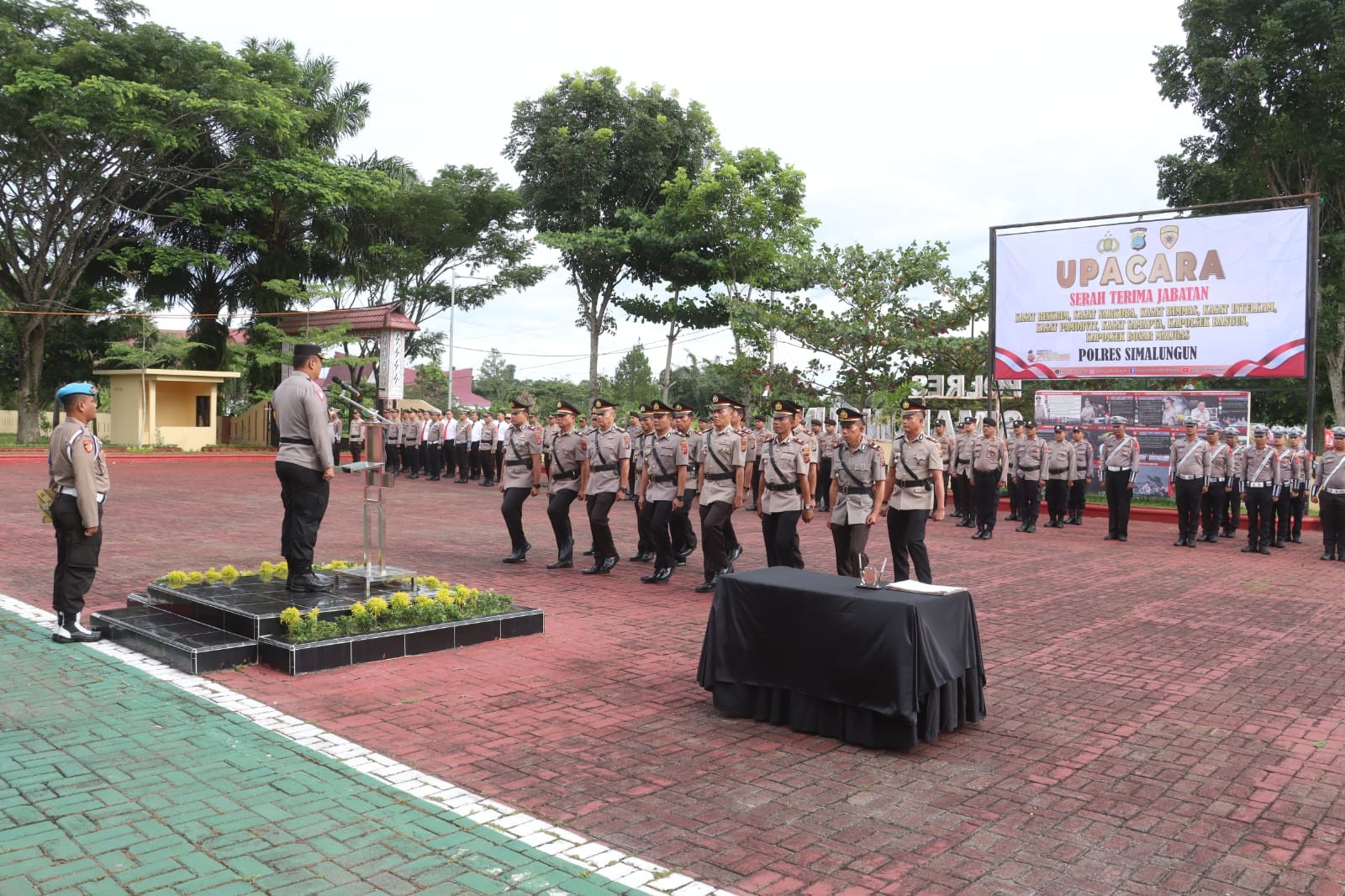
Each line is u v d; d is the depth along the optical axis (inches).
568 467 440.8
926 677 205.6
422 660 274.4
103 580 382.0
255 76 1366.9
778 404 373.4
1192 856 157.9
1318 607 385.7
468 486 936.9
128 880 141.5
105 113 1093.8
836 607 214.2
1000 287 802.8
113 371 1330.0
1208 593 417.4
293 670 253.6
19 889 137.8
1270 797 183.9
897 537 372.2
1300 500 637.9
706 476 391.9
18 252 1253.1
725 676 230.5
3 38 1077.1
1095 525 715.4
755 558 496.1
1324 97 1107.3
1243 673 277.3
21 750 195.3
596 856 153.6
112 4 1219.2
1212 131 1215.6
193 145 1220.5
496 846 156.0
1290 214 685.3
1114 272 753.6
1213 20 1152.8
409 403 1573.6
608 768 193.6
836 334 988.6
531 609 313.0
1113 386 1109.1
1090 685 263.3
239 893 138.3
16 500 679.7
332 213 1485.0
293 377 303.9
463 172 1630.2
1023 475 663.1
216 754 195.0
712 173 1243.8
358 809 169.8
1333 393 1227.9
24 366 1261.1
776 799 179.0
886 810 174.7
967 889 144.8
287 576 309.4
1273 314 694.5
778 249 1211.2
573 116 1386.6
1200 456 587.8
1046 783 189.6
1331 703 248.1
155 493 766.5
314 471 302.2
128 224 1309.1
